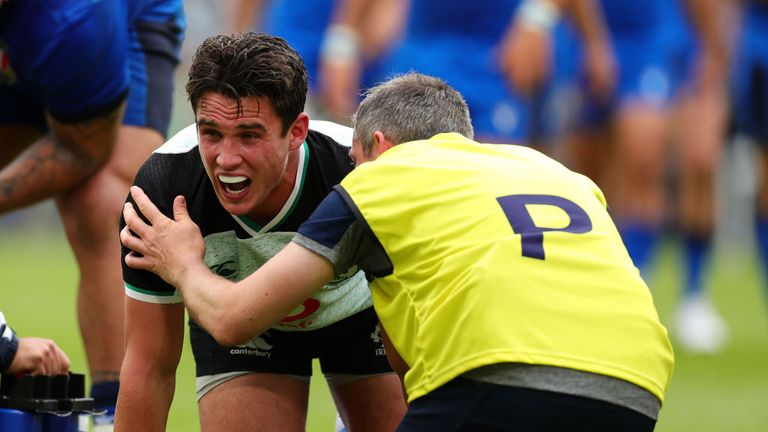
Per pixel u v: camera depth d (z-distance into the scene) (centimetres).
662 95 3328
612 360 1276
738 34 3412
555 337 1270
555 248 1308
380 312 1355
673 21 3744
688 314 3453
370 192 1330
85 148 1794
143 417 1437
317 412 2441
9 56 1742
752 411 2508
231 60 1312
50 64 1709
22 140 1919
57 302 4153
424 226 1314
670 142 3822
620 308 1301
